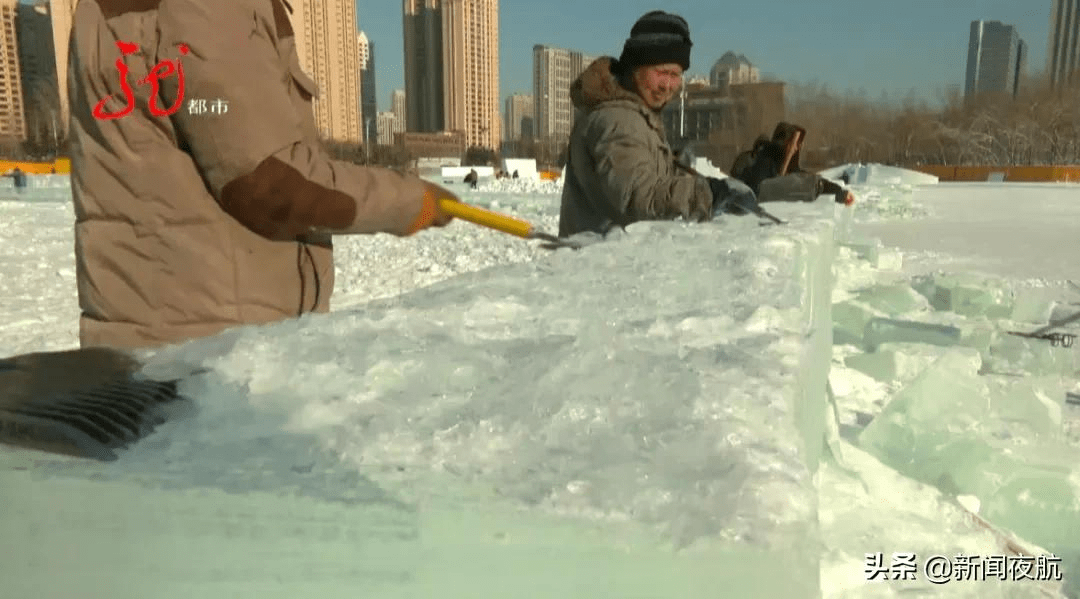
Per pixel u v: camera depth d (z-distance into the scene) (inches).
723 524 32.8
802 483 35.8
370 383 46.3
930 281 311.4
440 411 42.2
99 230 71.4
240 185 67.2
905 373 203.8
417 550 32.7
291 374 47.0
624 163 115.0
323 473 35.6
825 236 127.5
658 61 119.0
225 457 36.6
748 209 122.3
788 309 66.1
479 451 38.1
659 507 33.8
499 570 32.9
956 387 137.2
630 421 41.5
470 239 546.3
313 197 69.2
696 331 58.7
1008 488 123.9
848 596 85.0
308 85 78.4
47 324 275.4
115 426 38.9
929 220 706.2
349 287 372.5
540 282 74.8
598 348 52.8
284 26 76.7
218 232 71.8
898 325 244.4
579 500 34.1
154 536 32.2
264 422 40.6
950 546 100.3
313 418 41.3
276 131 68.1
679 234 99.5
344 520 32.9
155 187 69.7
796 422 48.4
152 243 70.8
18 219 680.4
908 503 112.1
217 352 51.4
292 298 78.5
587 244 96.0
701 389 45.4
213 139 66.4
